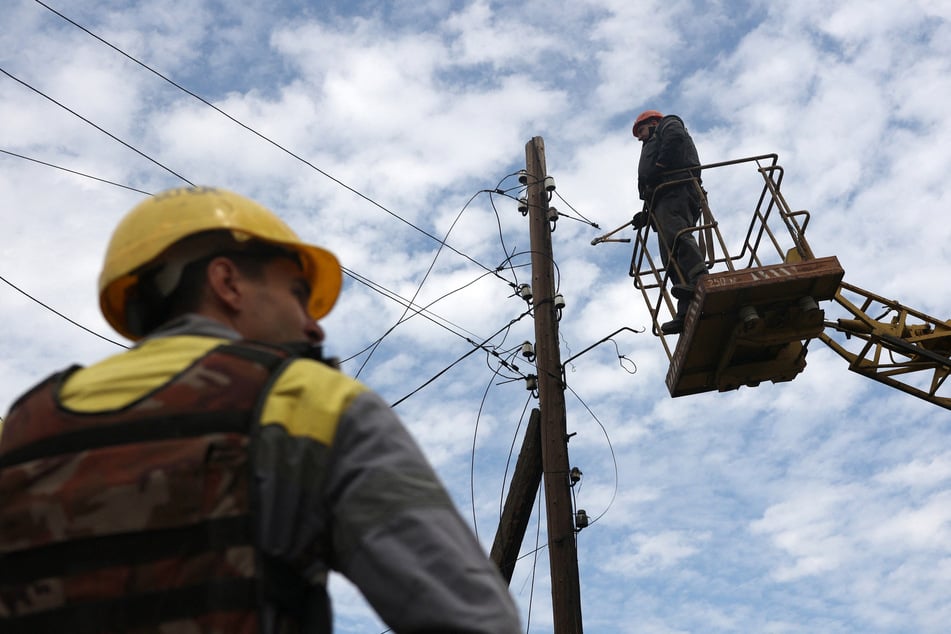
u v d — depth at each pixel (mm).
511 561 14250
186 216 2145
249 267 2139
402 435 1803
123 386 1822
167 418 1747
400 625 1644
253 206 2225
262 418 1773
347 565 1694
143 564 1641
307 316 2203
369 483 1715
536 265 15906
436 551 1664
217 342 1938
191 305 2084
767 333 13430
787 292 13242
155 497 1672
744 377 14258
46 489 1705
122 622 1611
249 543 1681
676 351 14234
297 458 1746
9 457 1771
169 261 2113
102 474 1698
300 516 1729
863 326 15359
